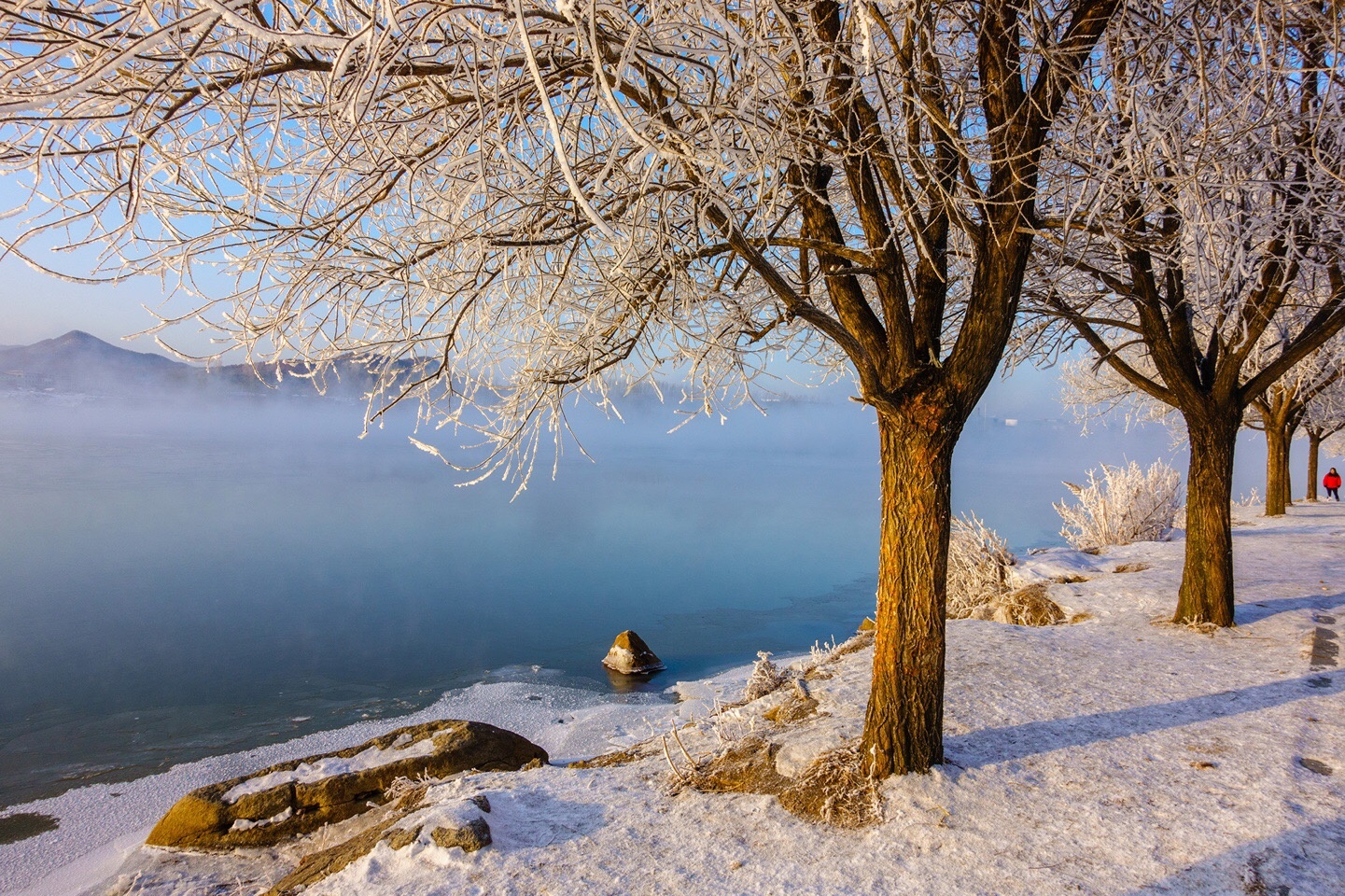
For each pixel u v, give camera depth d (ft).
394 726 39.96
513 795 16.02
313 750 37.09
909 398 13.75
